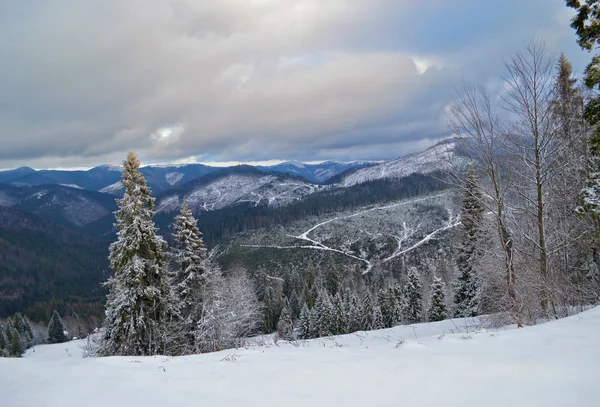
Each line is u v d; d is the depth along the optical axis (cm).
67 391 452
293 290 5156
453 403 355
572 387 368
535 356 487
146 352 1625
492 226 1294
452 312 2561
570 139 1193
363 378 452
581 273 1405
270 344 1003
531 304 1115
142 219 1623
